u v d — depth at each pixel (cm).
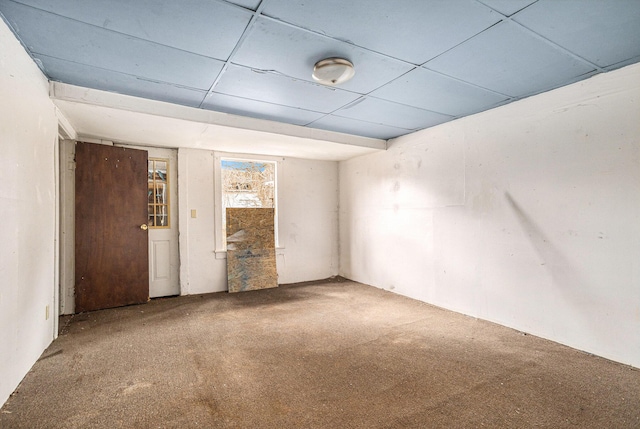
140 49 214
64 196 361
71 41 204
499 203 318
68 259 362
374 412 181
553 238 277
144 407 184
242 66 239
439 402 190
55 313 282
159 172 438
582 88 259
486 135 330
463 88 278
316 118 363
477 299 340
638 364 229
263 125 366
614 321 241
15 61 197
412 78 259
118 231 386
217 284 464
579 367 232
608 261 244
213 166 462
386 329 310
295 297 431
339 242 567
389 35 199
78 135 378
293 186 525
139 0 165
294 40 204
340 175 561
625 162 236
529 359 245
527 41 205
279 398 194
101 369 229
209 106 324
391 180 454
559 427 168
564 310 270
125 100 292
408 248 427
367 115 351
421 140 406
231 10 174
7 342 186
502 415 178
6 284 184
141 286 399
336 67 228
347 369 231
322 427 168
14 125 195
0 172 176
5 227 183
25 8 171
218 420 173
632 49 213
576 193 262
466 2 167
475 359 246
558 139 274
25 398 191
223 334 298
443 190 377
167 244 439
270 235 502
